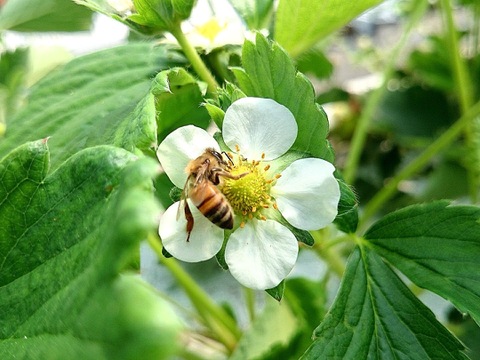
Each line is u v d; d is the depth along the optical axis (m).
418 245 0.07
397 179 0.11
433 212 0.07
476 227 0.07
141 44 0.08
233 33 0.08
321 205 0.06
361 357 0.06
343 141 0.16
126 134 0.06
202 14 0.08
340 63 0.20
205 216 0.06
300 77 0.06
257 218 0.06
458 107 0.15
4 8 0.11
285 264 0.06
